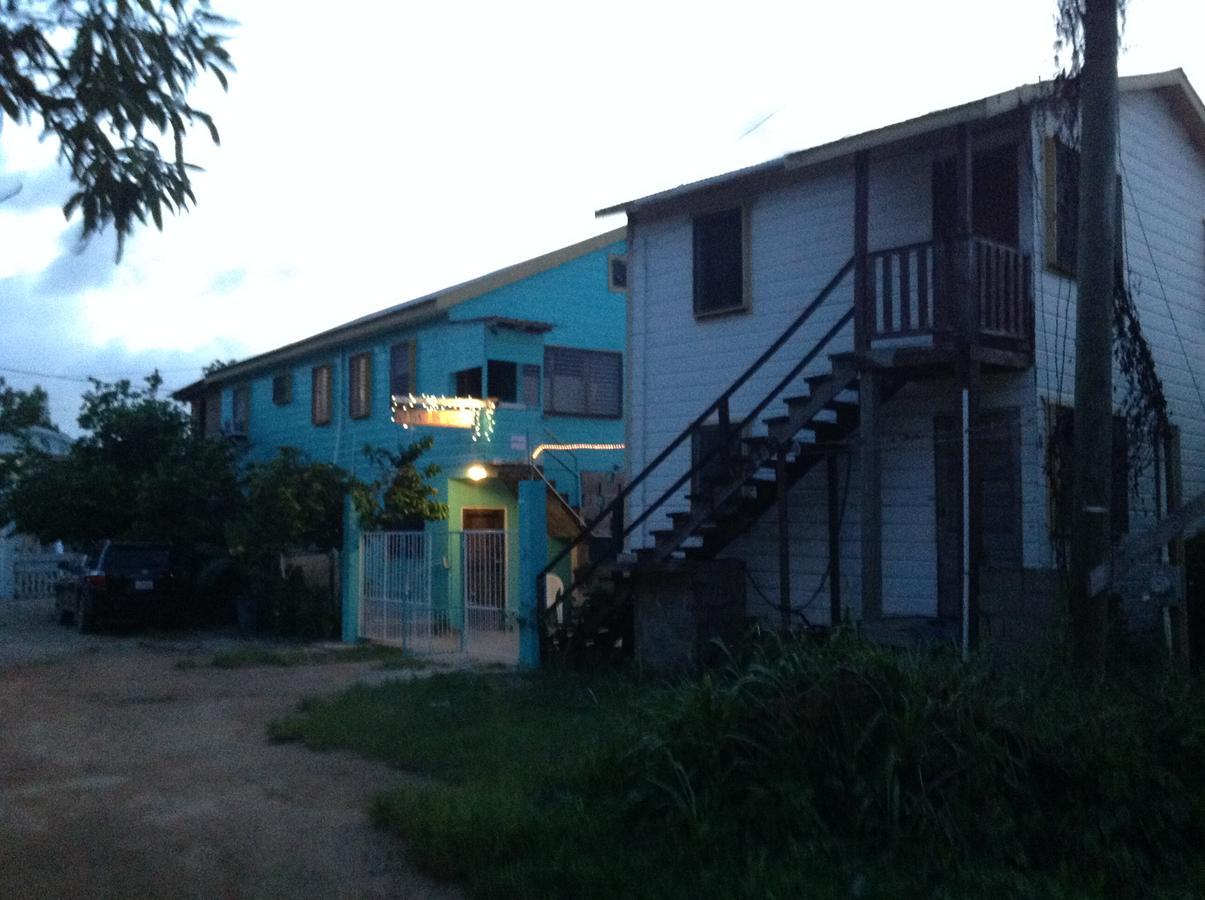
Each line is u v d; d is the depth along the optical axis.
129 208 6.48
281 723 10.20
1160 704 7.00
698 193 14.88
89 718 11.20
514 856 6.16
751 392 14.43
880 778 6.18
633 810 6.53
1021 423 11.73
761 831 6.20
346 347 23.22
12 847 6.73
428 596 16.16
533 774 7.63
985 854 5.95
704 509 12.20
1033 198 11.80
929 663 7.04
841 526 13.26
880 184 13.25
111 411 23.09
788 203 14.14
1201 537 12.73
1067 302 12.27
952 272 11.05
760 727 6.65
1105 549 7.98
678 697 7.24
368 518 18.11
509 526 20.64
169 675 14.27
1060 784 6.39
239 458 25.48
